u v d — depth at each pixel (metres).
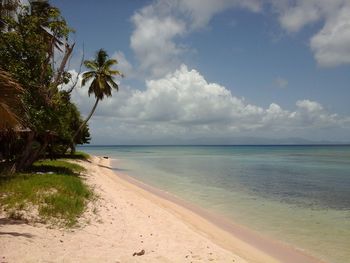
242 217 17.94
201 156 102.00
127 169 48.47
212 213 18.73
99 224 12.64
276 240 13.88
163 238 12.16
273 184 31.84
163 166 55.75
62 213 12.63
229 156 102.31
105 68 43.69
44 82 22.75
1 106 8.15
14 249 8.25
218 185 30.80
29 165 24.53
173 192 26.27
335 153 126.56
